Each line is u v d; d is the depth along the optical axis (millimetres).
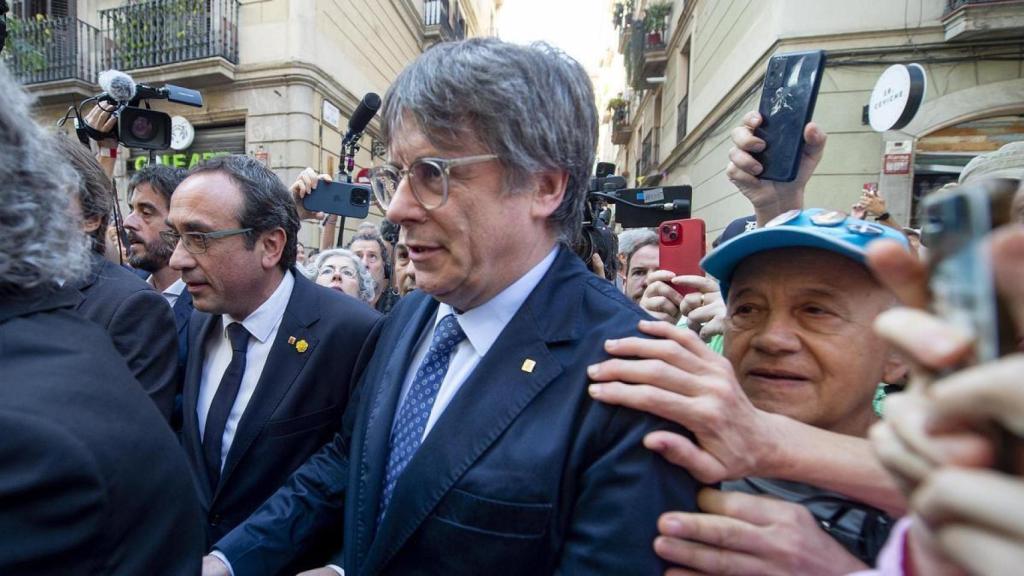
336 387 1484
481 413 834
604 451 764
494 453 807
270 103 7242
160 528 655
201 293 1424
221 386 1477
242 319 1486
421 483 835
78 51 7812
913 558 431
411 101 817
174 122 7438
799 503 837
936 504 303
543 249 948
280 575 1229
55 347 627
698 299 1298
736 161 1290
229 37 7250
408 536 832
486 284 890
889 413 360
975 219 300
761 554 688
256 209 1424
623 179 2109
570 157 868
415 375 1044
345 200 2332
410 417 968
